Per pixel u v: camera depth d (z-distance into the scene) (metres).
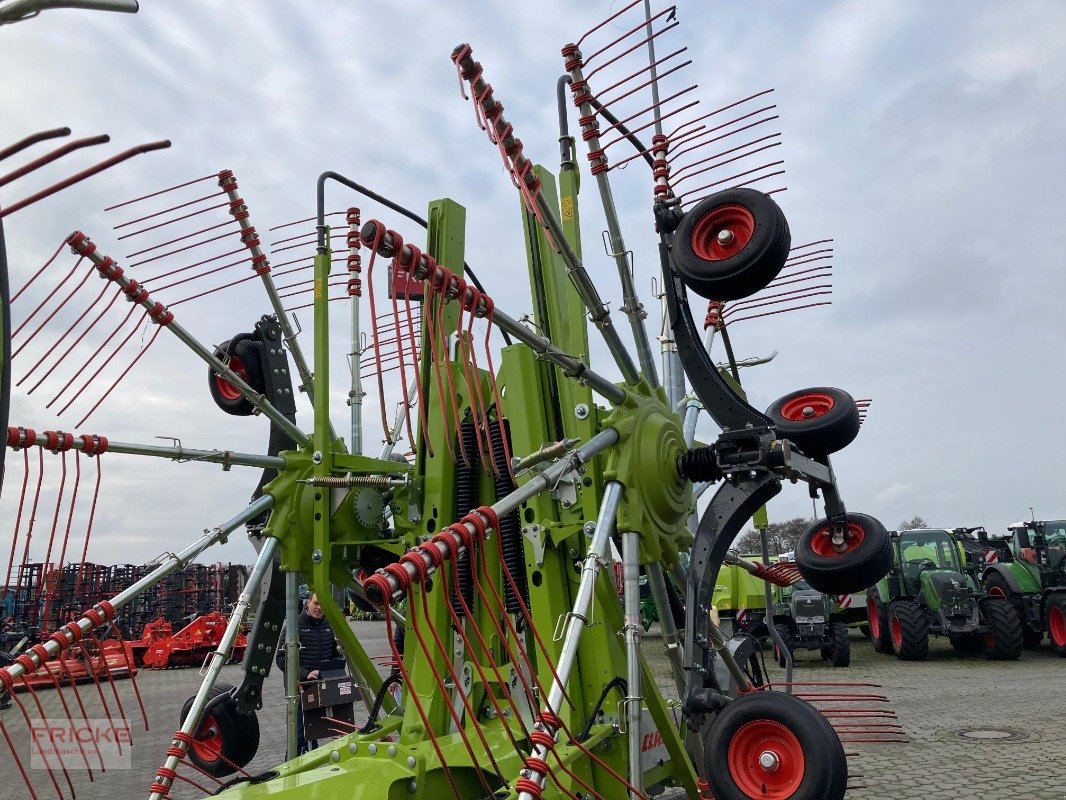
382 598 2.48
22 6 1.52
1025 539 15.88
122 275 4.30
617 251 3.98
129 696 12.33
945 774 6.55
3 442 1.52
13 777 7.33
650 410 3.89
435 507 4.66
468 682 4.32
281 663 7.02
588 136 3.91
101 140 1.56
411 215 5.86
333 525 4.99
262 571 4.69
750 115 4.04
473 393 3.38
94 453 4.14
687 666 3.65
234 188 5.12
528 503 4.34
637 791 3.35
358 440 5.59
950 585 14.53
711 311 5.27
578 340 4.58
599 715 4.10
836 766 3.07
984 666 13.59
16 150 1.46
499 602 2.94
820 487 4.30
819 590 4.40
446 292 2.98
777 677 12.61
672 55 3.89
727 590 15.00
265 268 5.18
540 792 2.60
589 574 3.28
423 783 3.41
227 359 5.32
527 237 4.77
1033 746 7.50
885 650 15.97
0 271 1.53
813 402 4.35
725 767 3.23
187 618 18.88
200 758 5.43
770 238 3.49
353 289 5.64
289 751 4.83
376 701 4.24
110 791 6.68
